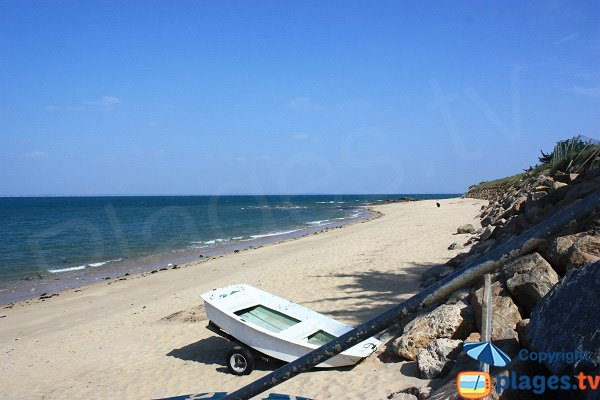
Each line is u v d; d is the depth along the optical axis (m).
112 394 8.27
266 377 1.81
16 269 25.88
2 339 12.94
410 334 7.41
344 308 11.39
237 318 8.70
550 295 4.47
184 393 8.01
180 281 19.42
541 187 13.54
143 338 11.36
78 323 14.00
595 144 13.09
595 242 5.87
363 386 6.75
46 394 8.60
